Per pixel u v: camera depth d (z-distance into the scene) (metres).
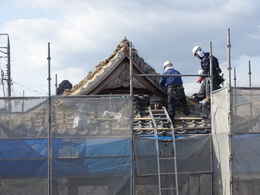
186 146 9.95
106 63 13.66
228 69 9.46
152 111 11.84
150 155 9.71
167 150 9.92
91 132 9.46
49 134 9.36
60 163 9.36
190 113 12.59
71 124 9.45
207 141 10.06
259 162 9.33
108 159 9.44
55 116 9.43
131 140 9.48
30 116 9.41
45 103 9.44
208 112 12.03
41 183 9.30
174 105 11.52
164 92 12.91
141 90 13.05
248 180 9.24
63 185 9.34
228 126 9.25
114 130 9.48
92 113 9.49
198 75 11.12
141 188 9.66
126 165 9.45
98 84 12.51
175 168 9.65
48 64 9.70
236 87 9.38
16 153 9.32
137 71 12.73
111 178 9.42
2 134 9.34
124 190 9.41
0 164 9.27
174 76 11.07
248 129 9.36
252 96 9.44
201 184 9.91
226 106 9.38
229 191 9.17
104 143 9.46
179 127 10.98
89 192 9.38
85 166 9.40
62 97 9.47
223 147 9.52
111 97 9.52
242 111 9.38
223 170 9.53
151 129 10.53
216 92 10.10
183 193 9.81
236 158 9.24
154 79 12.80
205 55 12.53
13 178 9.28
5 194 9.27
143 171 9.67
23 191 9.28
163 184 9.74
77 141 9.42
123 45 13.22
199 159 9.96
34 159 9.33
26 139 9.34
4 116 9.36
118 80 12.62
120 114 9.52
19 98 9.40
